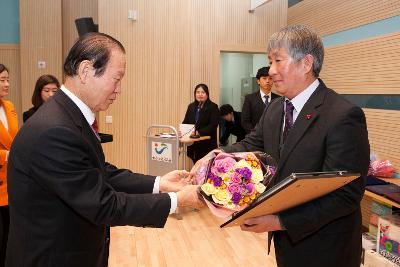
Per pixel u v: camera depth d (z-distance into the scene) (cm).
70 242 114
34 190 110
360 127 133
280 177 143
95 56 114
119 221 116
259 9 583
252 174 130
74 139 108
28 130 110
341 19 436
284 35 141
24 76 566
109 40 118
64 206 112
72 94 118
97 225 120
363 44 395
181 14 561
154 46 557
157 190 157
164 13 556
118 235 369
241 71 802
